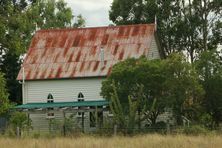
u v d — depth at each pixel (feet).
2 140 219.41
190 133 245.86
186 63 290.97
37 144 196.65
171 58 291.99
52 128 344.28
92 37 384.68
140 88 284.41
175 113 293.02
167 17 445.37
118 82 297.94
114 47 372.79
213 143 187.62
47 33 395.55
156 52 383.65
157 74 290.35
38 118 362.94
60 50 383.24
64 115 338.75
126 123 271.28
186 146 180.55
